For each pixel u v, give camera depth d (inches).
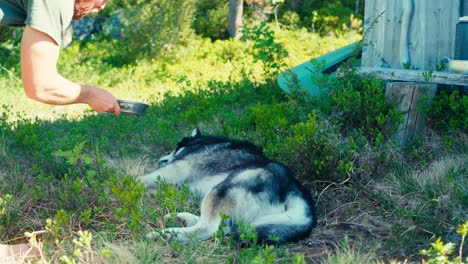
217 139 216.1
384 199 186.2
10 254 146.3
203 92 352.5
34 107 378.6
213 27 759.7
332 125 228.4
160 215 172.6
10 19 118.4
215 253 150.0
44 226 167.8
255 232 151.6
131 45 595.5
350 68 258.1
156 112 327.3
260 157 206.5
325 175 198.5
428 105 233.9
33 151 229.8
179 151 223.8
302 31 722.8
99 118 305.0
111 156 240.7
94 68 523.8
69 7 114.1
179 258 146.1
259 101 302.5
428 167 206.8
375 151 208.4
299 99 260.1
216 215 161.9
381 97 233.9
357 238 162.6
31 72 114.5
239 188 165.2
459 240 155.1
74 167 209.2
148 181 208.7
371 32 261.6
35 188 183.0
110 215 172.4
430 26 251.3
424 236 161.2
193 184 207.6
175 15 600.7
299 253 149.5
